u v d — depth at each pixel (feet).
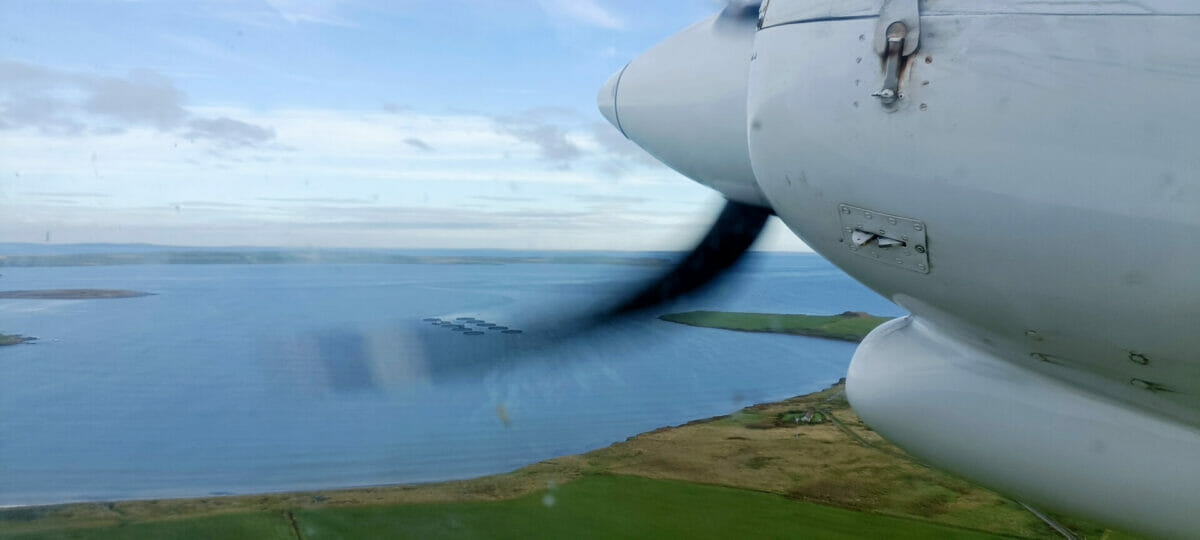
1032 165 6.26
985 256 7.09
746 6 10.25
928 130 6.77
